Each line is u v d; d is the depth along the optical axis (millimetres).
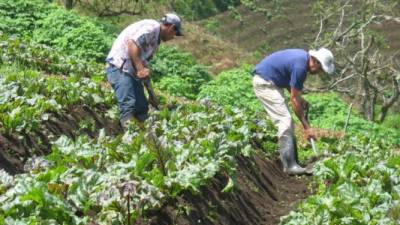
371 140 10195
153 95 8039
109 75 7707
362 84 24562
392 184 6617
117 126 8891
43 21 17891
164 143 6129
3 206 4844
